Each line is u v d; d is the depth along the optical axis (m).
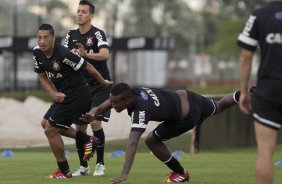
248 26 16.36
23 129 56.66
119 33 188.62
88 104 23.98
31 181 23.47
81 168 25.52
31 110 64.94
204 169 28.31
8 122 58.34
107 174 25.83
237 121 43.50
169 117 21.38
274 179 24.66
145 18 188.38
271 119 16.16
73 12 168.62
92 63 25.67
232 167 29.27
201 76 167.25
